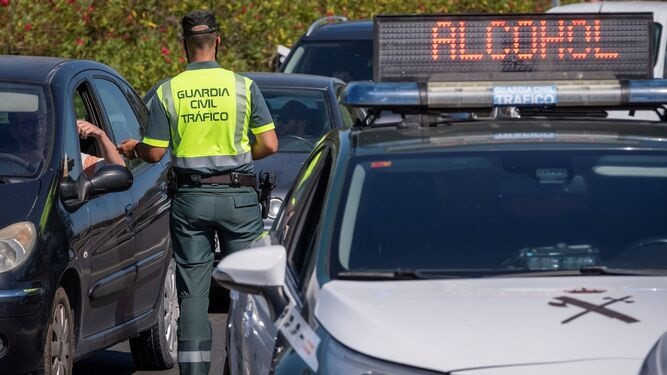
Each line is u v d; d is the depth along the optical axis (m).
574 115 15.45
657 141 13.73
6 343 16.88
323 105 29.61
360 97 14.51
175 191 19.22
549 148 13.49
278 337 12.03
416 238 12.61
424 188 13.05
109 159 20.03
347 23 41.66
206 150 19.08
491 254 12.50
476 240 12.62
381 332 10.77
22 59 20.78
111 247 19.45
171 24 45.25
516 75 15.47
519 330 10.65
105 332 19.50
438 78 15.32
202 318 19.00
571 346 10.37
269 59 47.16
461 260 12.45
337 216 12.77
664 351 9.57
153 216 21.44
